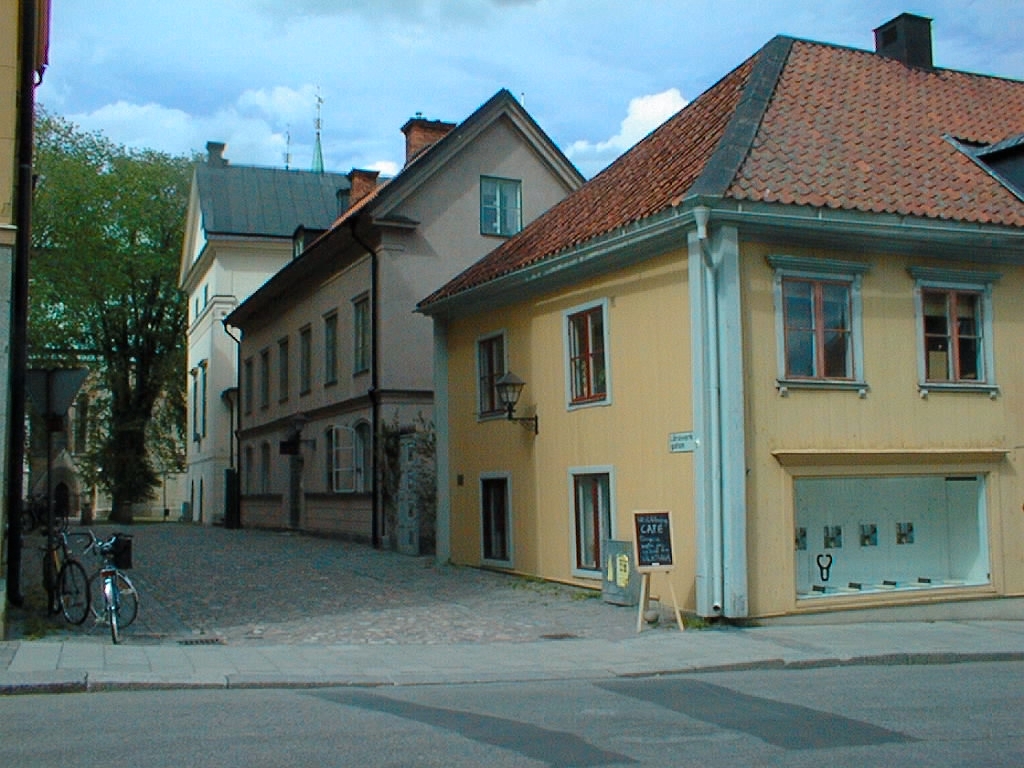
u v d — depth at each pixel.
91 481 48.69
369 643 12.57
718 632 13.15
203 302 44.94
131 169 44.81
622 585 15.13
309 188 44.53
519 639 12.85
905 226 14.52
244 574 19.78
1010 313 15.86
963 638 13.12
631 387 15.42
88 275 37.38
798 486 14.54
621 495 15.62
